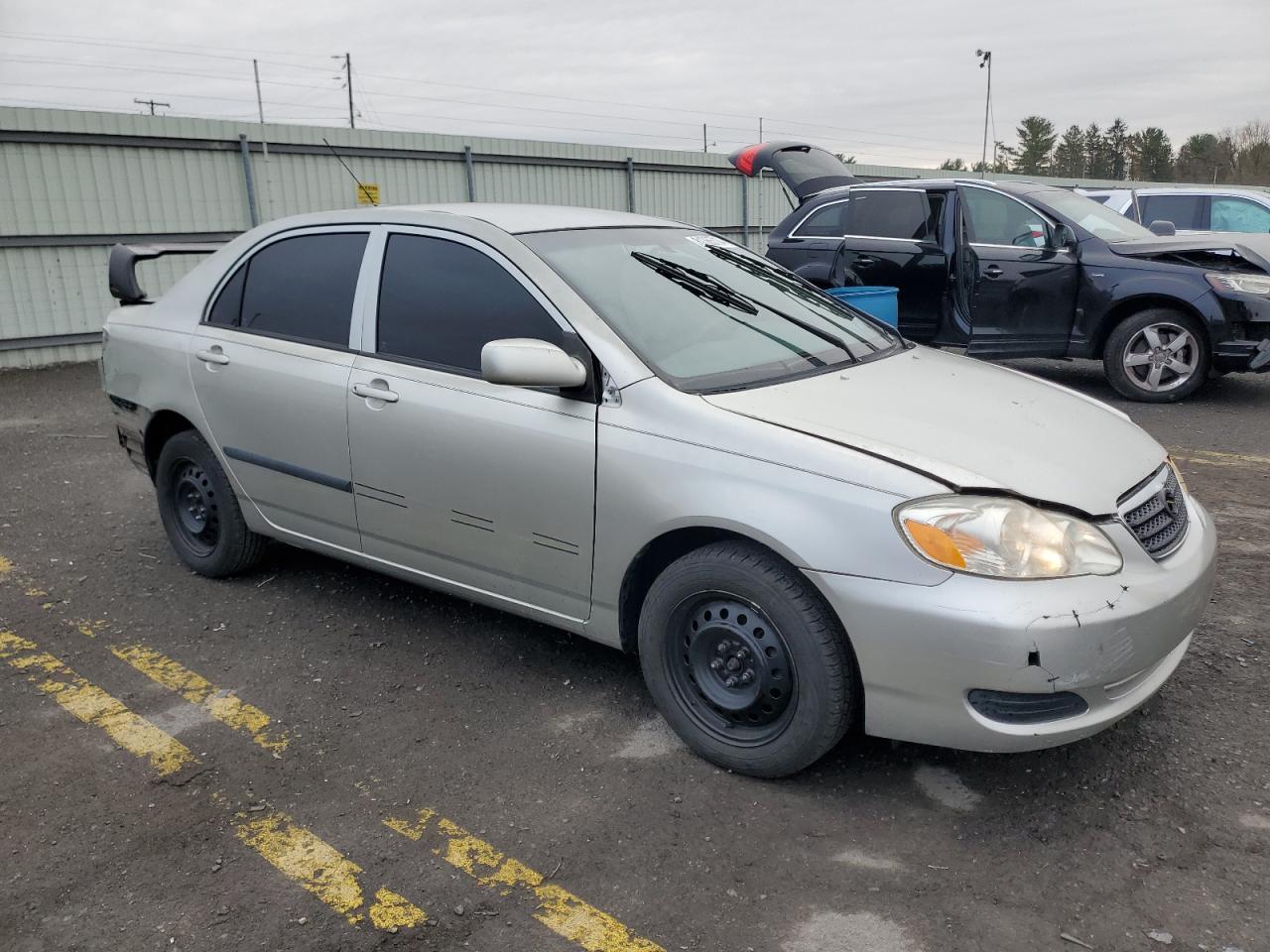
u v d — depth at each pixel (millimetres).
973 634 2500
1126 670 2602
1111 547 2668
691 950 2297
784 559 2775
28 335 12828
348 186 15797
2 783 3039
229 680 3695
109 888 2551
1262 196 11375
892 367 3537
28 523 5656
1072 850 2621
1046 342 8516
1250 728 3174
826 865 2582
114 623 4234
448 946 2326
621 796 2900
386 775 3045
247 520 4352
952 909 2406
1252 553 4691
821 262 9492
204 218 14273
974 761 3045
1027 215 8508
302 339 3963
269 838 2748
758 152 10883
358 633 4078
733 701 2953
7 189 12438
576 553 3184
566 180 18922
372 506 3742
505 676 3676
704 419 2902
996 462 2744
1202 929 2318
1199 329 7961
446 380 3449
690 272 3730
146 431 4660
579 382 3061
